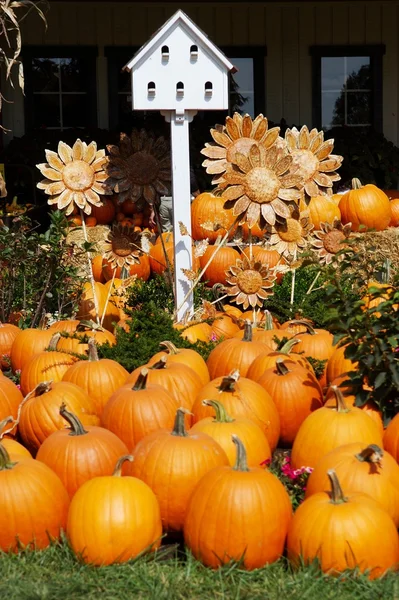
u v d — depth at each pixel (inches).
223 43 601.6
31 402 213.0
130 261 313.3
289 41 606.5
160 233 324.5
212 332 287.0
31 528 165.6
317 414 194.5
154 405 203.0
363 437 188.5
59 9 588.4
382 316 199.2
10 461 170.7
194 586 152.3
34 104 596.4
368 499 158.1
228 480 160.7
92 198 306.2
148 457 175.9
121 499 161.6
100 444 184.1
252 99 612.1
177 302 304.8
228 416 192.1
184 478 172.7
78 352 259.8
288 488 189.9
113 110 601.3
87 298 325.4
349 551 151.4
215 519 158.6
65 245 319.3
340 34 608.1
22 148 545.3
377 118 614.5
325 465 173.0
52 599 146.9
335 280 207.3
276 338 245.4
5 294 328.2
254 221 283.9
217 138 286.4
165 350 248.2
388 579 150.3
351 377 202.7
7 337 298.7
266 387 221.8
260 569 158.6
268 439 206.5
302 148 299.9
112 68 597.6
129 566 158.2
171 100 292.5
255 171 282.7
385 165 577.9
